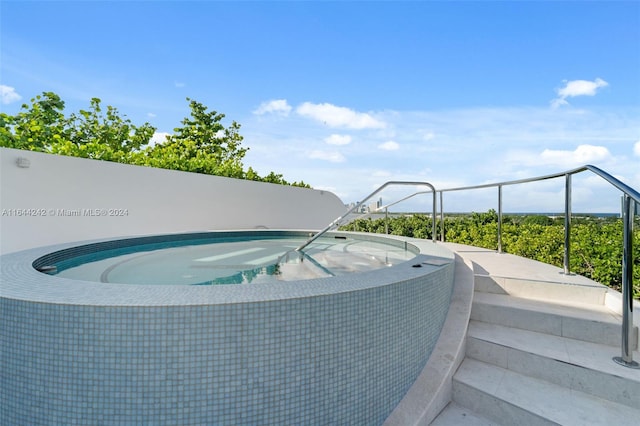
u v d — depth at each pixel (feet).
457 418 6.97
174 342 5.13
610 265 13.65
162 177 26.66
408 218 23.38
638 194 6.28
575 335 8.29
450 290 9.34
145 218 25.46
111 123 49.26
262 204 34.99
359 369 6.27
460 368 7.96
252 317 5.36
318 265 13.25
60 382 5.25
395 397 6.82
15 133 34.53
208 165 34.01
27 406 5.41
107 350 5.12
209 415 5.25
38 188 19.98
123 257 14.85
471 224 19.92
